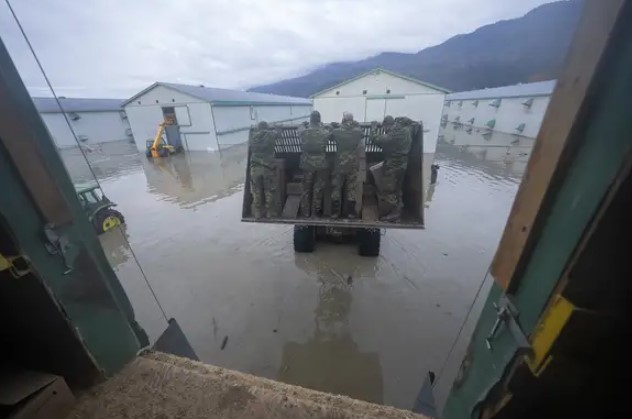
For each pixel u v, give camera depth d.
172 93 16.80
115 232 6.35
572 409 0.86
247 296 4.14
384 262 4.91
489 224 6.41
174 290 4.31
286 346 3.28
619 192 0.57
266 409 1.30
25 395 1.13
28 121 0.99
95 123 24.02
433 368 2.99
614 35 0.56
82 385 1.37
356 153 3.99
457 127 30.98
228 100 18.45
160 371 1.48
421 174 4.05
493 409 0.96
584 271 0.66
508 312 0.87
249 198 4.43
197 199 8.63
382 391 2.75
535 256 0.78
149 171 12.57
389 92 14.29
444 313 3.74
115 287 1.46
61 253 1.12
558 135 0.69
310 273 4.65
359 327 3.53
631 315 0.67
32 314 1.14
